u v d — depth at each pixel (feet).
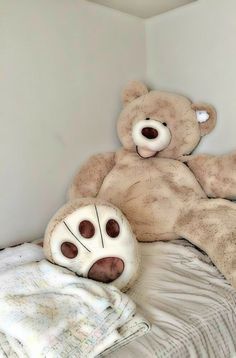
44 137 5.06
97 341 2.84
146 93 5.68
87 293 3.16
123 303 3.13
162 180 5.07
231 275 3.82
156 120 5.23
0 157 4.64
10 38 4.51
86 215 3.64
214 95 5.36
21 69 4.68
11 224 4.89
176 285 3.79
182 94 5.81
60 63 5.08
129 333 2.99
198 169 5.15
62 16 5.01
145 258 4.39
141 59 6.19
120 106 5.99
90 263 3.53
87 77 5.45
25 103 4.78
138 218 4.91
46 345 2.72
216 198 4.94
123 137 5.57
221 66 5.20
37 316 2.98
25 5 4.60
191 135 5.31
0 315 3.06
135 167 5.27
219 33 5.14
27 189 4.99
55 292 3.33
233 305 3.60
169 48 5.88
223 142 5.33
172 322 3.21
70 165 5.44
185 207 4.90
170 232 4.88
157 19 5.96
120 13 5.75
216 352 3.31
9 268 3.97
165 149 5.37
